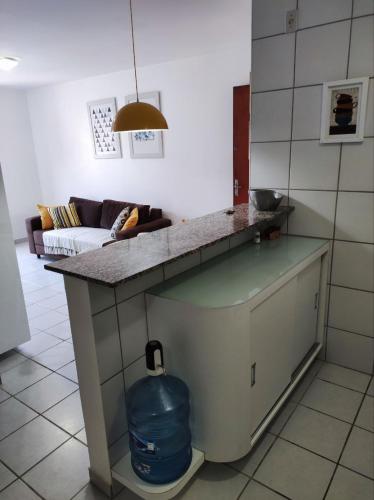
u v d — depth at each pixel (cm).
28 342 295
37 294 402
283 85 220
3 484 167
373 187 207
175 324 151
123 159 527
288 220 242
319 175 222
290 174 233
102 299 137
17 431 199
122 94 496
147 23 304
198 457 157
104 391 145
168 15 288
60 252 510
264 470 169
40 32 315
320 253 217
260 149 240
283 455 176
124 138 515
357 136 204
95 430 153
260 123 235
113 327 144
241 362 149
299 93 216
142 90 476
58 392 231
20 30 308
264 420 179
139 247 165
